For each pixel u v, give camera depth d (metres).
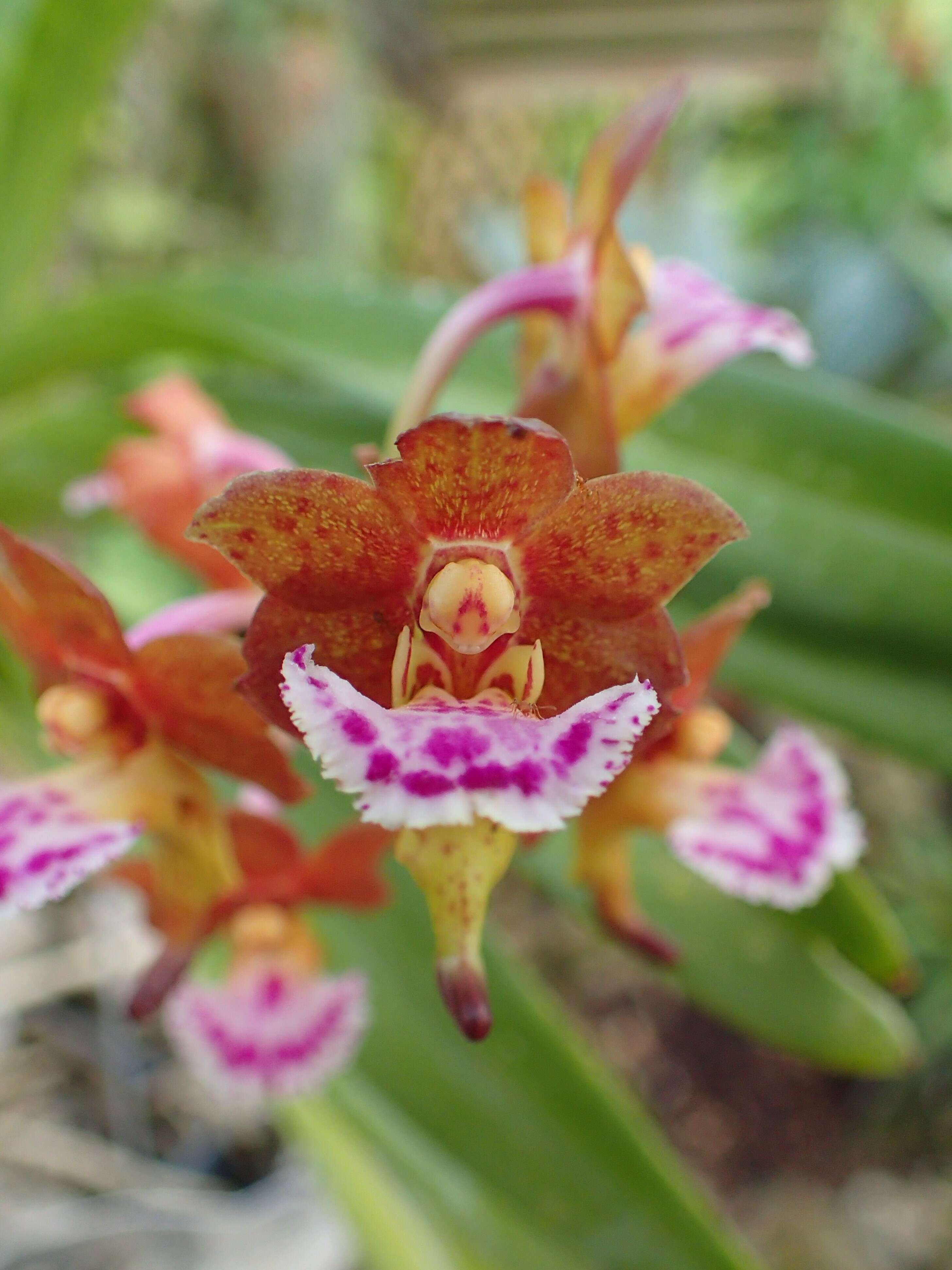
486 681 0.09
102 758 0.09
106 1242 0.21
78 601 0.09
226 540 0.08
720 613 0.10
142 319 0.15
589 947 0.31
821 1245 0.26
